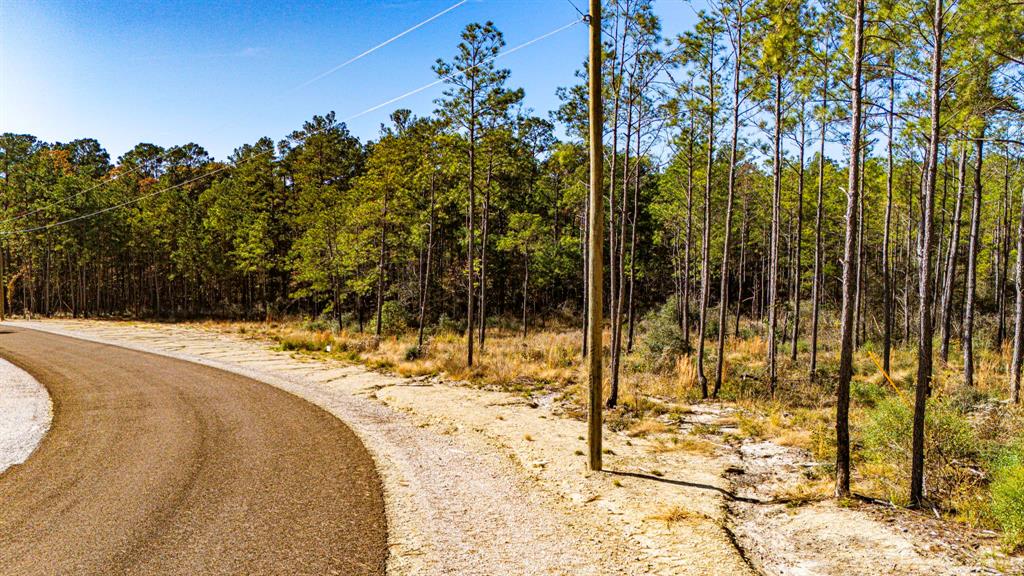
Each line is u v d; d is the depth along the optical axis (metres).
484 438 10.02
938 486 7.05
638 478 7.88
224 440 9.76
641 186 39.56
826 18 9.22
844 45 9.08
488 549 5.55
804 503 6.88
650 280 47.31
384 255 31.42
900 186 22.81
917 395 6.54
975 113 9.41
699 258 31.22
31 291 49.78
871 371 18.77
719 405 14.00
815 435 10.16
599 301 8.18
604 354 23.03
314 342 25.31
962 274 33.00
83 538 5.68
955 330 26.25
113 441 9.62
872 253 35.88
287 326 37.56
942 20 7.11
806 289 35.75
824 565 5.23
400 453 9.04
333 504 6.74
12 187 47.72
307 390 15.03
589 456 8.20
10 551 5.37
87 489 7.18
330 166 43.81
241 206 43.53
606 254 39.94
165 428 10.59
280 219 42.06
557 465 8.41
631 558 5.37
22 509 6.48
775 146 15.87
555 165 37.19
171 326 36.69
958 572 4.82
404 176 27.48
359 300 34.62
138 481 7.52
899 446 7.56
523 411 12.52
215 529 5.95
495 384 16.41
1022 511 5.19
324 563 5.19
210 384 15.54
